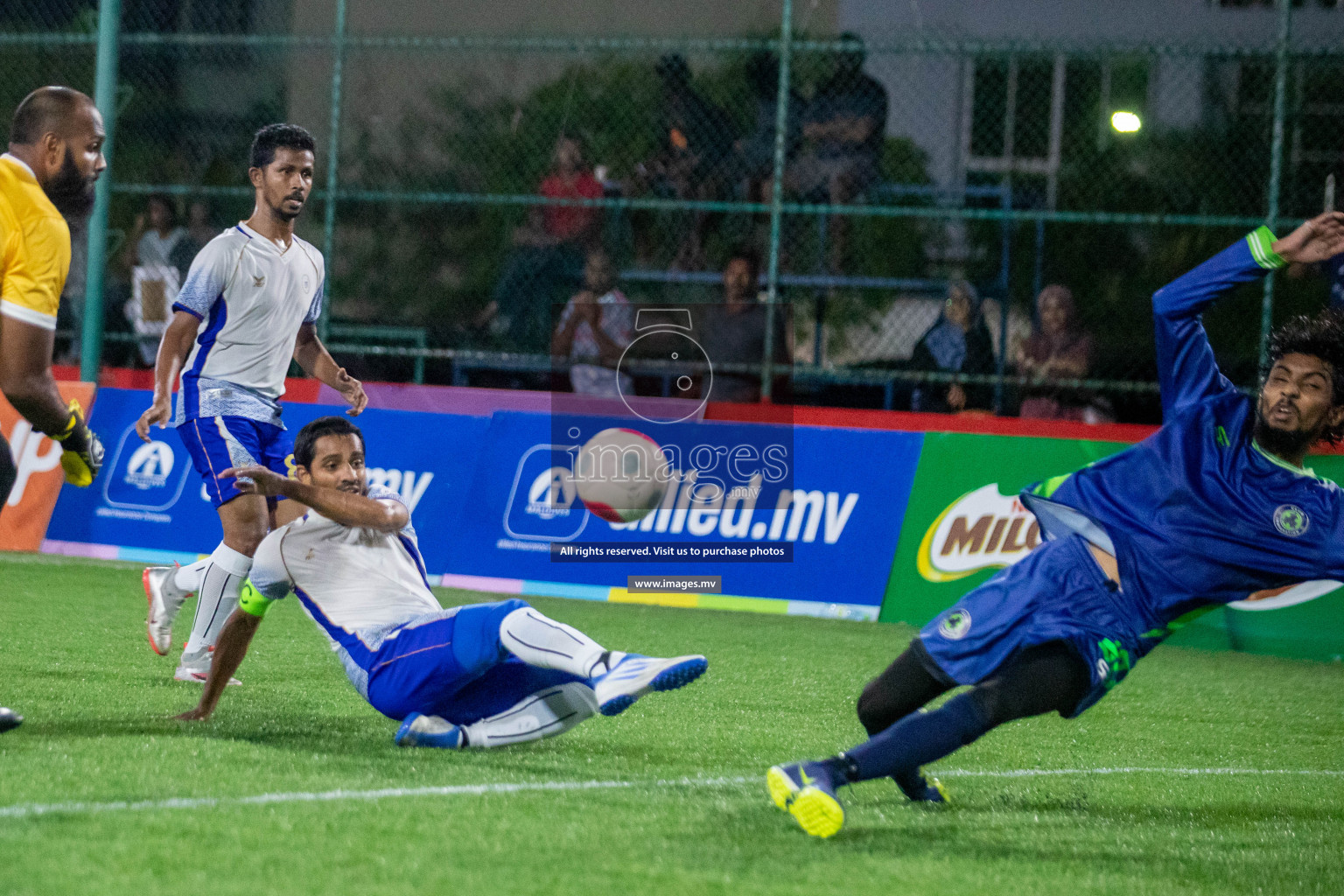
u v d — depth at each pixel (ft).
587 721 40.24
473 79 99.86
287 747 33.86
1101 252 96.63
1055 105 96.84
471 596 73.26
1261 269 30.09
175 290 94.32
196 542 76.79
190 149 100.12
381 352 89.76
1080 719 46.44
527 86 99.40
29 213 32.07
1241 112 95.76
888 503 73.31
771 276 86.28
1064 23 97.66
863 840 28.04
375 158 100.94
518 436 77.71
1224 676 59.82
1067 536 30.14
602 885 23.84
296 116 101.30
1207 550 29.14
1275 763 40.81
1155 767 38.83
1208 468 29.68
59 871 22.80
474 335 96.53
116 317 95.76
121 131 99.71
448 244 100.53
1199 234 95.81
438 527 77.10
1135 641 28.99
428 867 24.26
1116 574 29.43
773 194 85.81
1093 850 28.50
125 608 60.03
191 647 43.83
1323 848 30.07
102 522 78.79
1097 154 96.78
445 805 28.78
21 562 74.18
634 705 43.65
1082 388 89.86
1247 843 30.19
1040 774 36.78
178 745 33.19
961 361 89.61
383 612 34.96
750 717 43.11
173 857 23.95
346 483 34.65
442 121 100.53
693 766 34.91
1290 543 28.91
